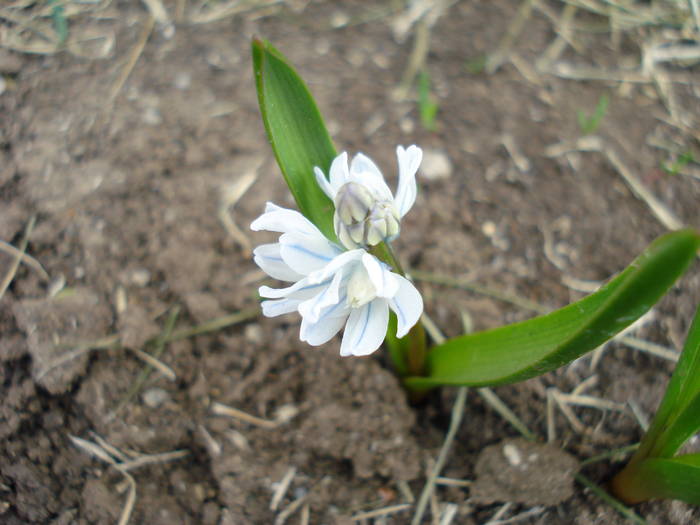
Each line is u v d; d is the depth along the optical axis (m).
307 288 0.10
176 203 0.16
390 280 0.09
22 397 0.13
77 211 0.15
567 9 0.20
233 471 0.13
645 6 0.20
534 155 0.17
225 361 0.14
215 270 0.15
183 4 0.19
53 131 0.16
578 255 0.15
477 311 0.15
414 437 0.14
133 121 0.17
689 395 0.10
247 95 0.17
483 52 0.19
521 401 0.14
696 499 0.11
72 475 0.13
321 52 0.19
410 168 0.10
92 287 0.14
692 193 0.16
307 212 0.11
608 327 0.09
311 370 0.14
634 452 0.13
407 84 0.18
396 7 0.20
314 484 0.13
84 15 0.19
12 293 0.14
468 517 0.13
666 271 0.08
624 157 0.17
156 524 0.13
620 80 0.18
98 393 0.14
